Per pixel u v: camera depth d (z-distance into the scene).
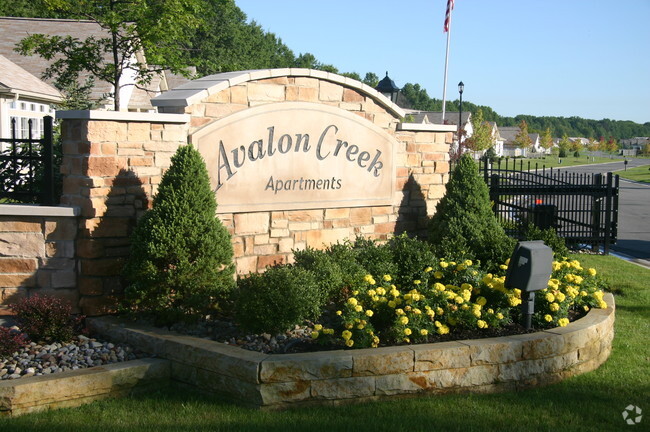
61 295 6.28
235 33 46.53
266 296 5.56
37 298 5.88
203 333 5.81
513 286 5.86
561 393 5.40
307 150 7.61
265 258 7.41
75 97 13.96
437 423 4.64
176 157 6.12
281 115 7.32
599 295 6.82
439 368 5.21
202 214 6.05
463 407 4.98
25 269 6.29
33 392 4.71
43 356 5.38
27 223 6.24
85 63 13.72
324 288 6.31
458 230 8.10
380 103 8.37
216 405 4.96
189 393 5.26
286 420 4.64
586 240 13.21
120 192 6.28
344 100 8.01
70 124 6.27
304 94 7.61
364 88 8.10
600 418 4.86
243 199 7.11
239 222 7.16
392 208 8.65
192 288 5.88
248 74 7.05
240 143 7.02
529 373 5.54
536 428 4.61
